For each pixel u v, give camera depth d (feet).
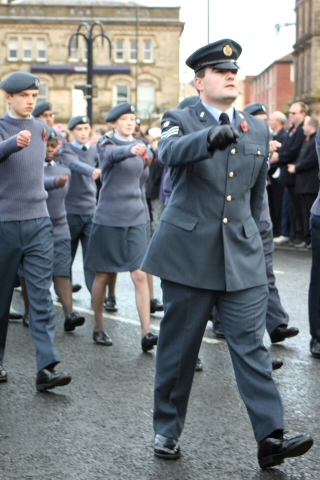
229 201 17.25
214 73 16.97
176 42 236.43
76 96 236.43
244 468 17.38
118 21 235.81
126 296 38.40
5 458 17.97
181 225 17.34
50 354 22.97
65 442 18.98
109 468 17.39
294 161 54.49
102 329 29.30
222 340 29.40
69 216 36.58
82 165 35.47
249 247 17.48
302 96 219.61
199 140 15.80
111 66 235.81
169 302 17.70
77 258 51.52
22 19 234.99
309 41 213.46
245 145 17.16
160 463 17.70
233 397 22.49
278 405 16.93
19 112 23.30
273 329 28.50
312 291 26.96
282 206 57.82
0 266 23.66
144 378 24.49
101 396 22.62
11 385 23.75
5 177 23.38
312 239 26.61
